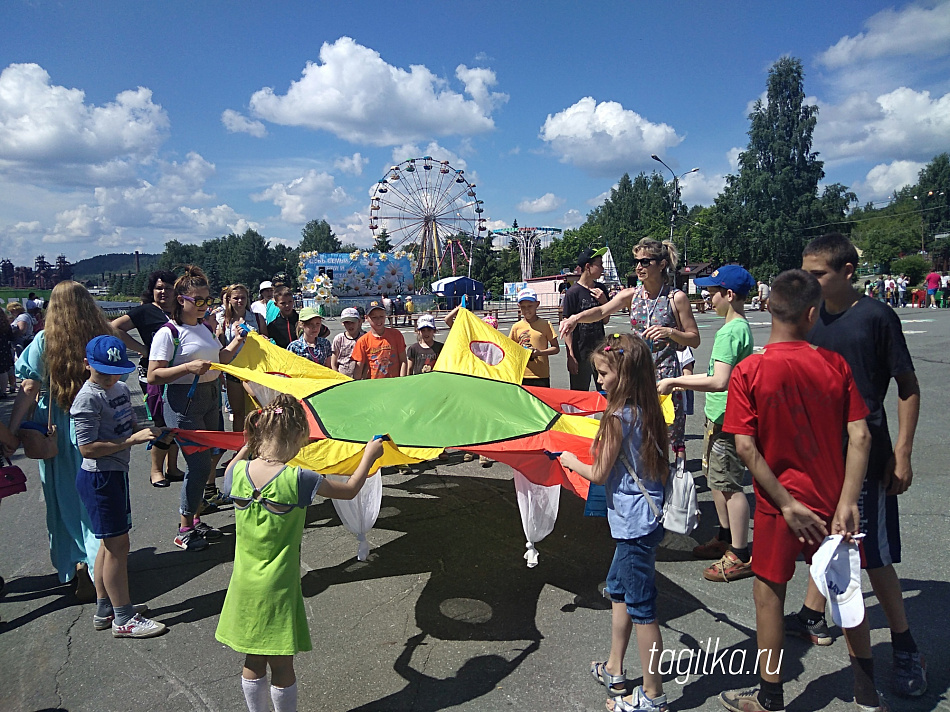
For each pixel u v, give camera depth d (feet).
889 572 8.76
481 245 277.03
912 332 56.24
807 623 10.27
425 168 151.94
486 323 18.79
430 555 14.15
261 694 8.13
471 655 10.19
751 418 7.90
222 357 15.79
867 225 320.91
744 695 8.55
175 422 14.80
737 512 12.37
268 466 8.13
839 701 8.69
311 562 13.94
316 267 143.02
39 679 9.80
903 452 8.59
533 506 12.56
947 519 14.78
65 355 11.48
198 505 14.82
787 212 188.75
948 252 250.37
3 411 31.42
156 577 13.32
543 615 11.41
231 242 405.80
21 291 124.16
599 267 19.34
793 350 7.90
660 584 12.41
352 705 9.00
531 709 8.78
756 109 194.90
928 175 314.96
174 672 9.92
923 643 9.91
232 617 7.98
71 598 12.55
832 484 7.77
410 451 11.75
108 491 10.59
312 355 20.92
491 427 12.64
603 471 8.54
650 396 8.55
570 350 19.53
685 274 111.96
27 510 18.07
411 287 150.00
